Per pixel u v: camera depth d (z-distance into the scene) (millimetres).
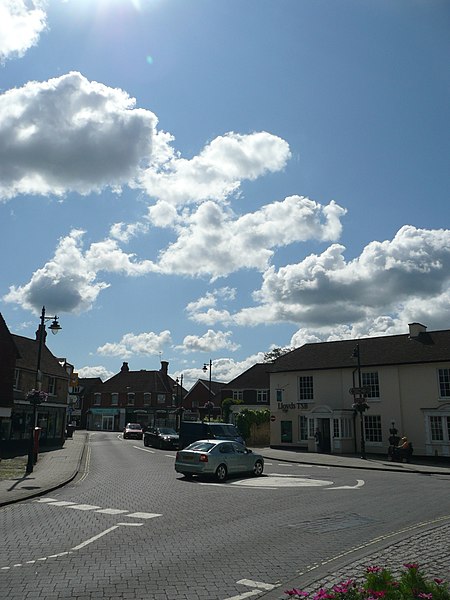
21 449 37938
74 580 7418
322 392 40344
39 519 12148
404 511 13359
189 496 16141
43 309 24219
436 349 35969
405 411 35844
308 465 29484
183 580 7480
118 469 24938
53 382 45969
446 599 5727
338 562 8336
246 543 9797
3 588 7039
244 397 67188
